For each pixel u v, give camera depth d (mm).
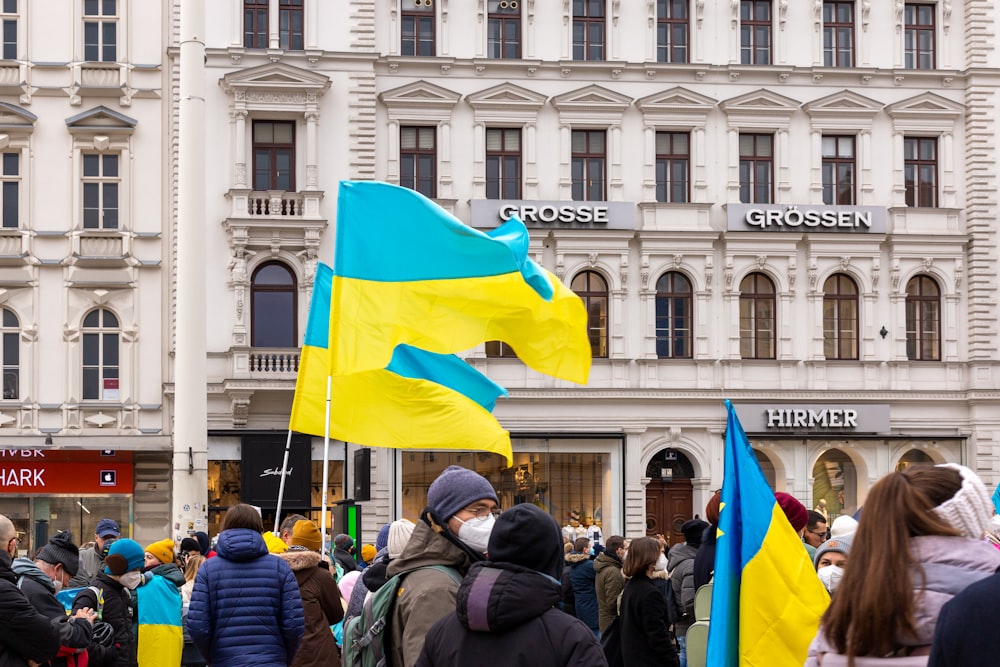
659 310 40406
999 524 8086
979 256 41188
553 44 40438
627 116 40438
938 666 4070
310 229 38125
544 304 13750
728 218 40281
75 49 38125
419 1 40344
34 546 37188
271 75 38094
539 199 39875
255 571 9688
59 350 37562
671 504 40562
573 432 39531
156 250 38219
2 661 8320
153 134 38375
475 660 5570
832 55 41656
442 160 39625
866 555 4547
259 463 37625
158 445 37562
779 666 7117
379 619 6973
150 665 11312
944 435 40938
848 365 40719
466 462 39156
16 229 37500
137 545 11086
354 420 12930
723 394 40062
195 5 21422
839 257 40688
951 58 41938
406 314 12875
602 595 15719
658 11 41188
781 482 40281
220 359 37812
